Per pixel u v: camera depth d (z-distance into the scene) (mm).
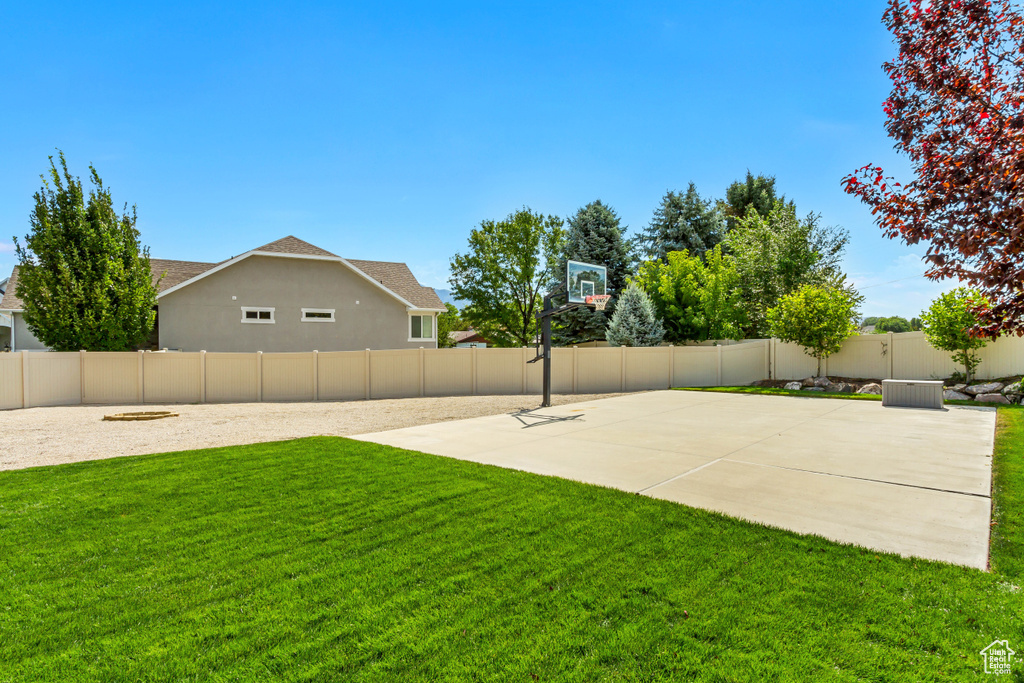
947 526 4473
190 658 2777
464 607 3254
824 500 5254
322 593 3465
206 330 21141
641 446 8227
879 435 8898
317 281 23047
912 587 3365
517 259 29906
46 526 4746
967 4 3986
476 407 14367
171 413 13312
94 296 16969
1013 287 3682
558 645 2834
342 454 7664
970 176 3830
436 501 5363
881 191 4441
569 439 8914
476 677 2586
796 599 3254
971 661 2594
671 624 3018
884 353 17297
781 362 20266
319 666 2695
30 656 2811
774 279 23547
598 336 28656
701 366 20172
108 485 6051
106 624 3121
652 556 3934
